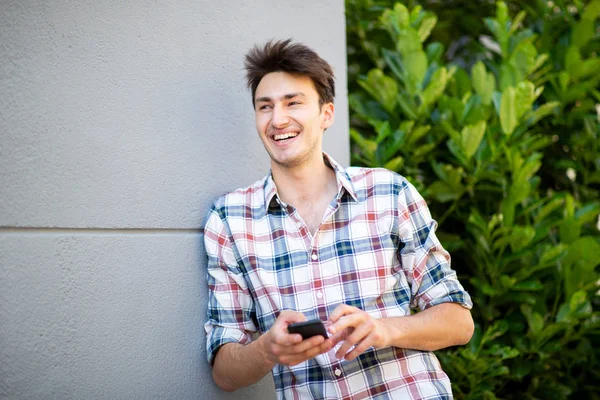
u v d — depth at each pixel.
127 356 1.67
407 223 1.85
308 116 1.83
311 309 1.77
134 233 1.73
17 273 1.45
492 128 2.56
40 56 1.51
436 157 2.73
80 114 1.60
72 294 1.56
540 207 2.67
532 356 2.55
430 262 1.85
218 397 1.92
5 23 1.44
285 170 1.88
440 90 2.54
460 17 3.25
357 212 1.84
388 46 2.97
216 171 1.97
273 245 1.83
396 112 2.71
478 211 2.67
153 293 1.76
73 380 1.55
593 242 2.44
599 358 2.75
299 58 1.81
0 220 1.42
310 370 1.77
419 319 1.70
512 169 2.46
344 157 2.36
